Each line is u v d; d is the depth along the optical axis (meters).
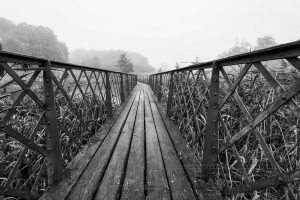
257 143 2.10
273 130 2.13
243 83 2.56
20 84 1.33
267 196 1.70
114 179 1.88
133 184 1.81
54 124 1.71
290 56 0.88
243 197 1.73
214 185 1.77
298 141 1.78
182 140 2.86
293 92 0.90
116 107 5.34
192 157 2.32
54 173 1.75
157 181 1.85
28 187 2.00
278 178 1.03
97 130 3.31
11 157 1.99
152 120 4.03
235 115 2.38
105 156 2.35
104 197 1.63
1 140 2.07
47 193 1.64
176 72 3.89
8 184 1.30
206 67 1.95
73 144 2.69
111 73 4.94
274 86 1.02
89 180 1.85
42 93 3.08
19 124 2.35
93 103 3.68
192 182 1.81
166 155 2.40
